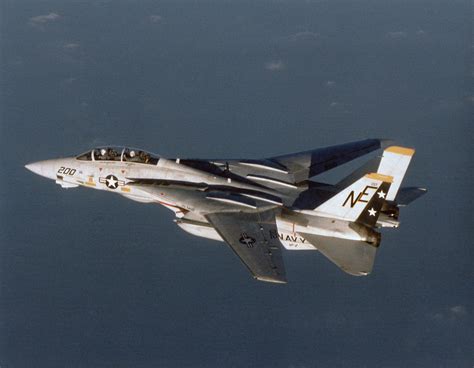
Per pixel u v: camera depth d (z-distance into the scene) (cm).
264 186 8612
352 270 7462
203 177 8606
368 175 7544
